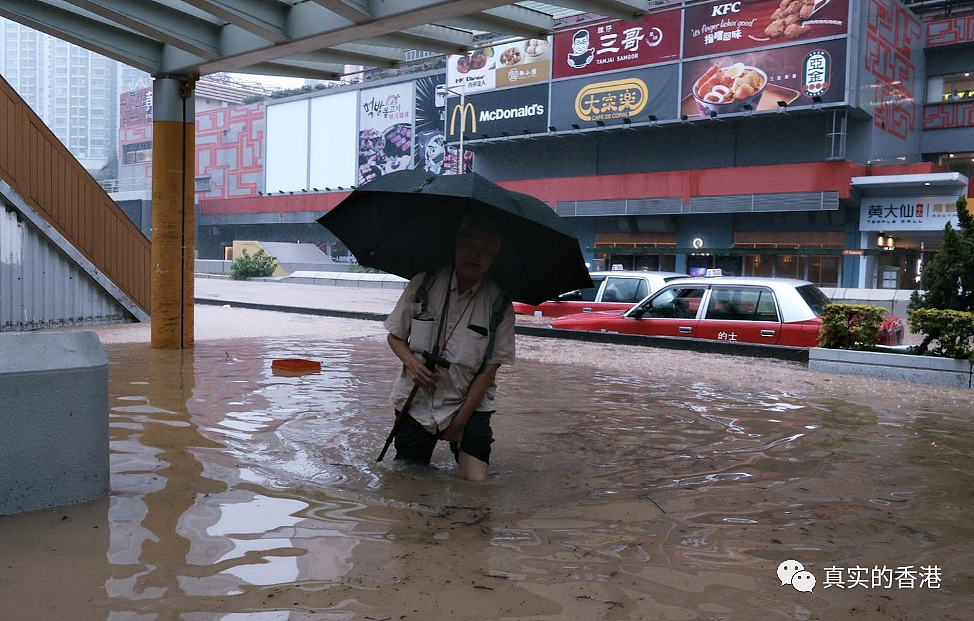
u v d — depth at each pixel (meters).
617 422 5.92
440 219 4.26
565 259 4.15
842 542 3.30
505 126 42.12
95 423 3.62
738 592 2.75
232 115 68.44
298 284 39.50
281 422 5.51
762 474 4.43
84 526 3.23
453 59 44.06
